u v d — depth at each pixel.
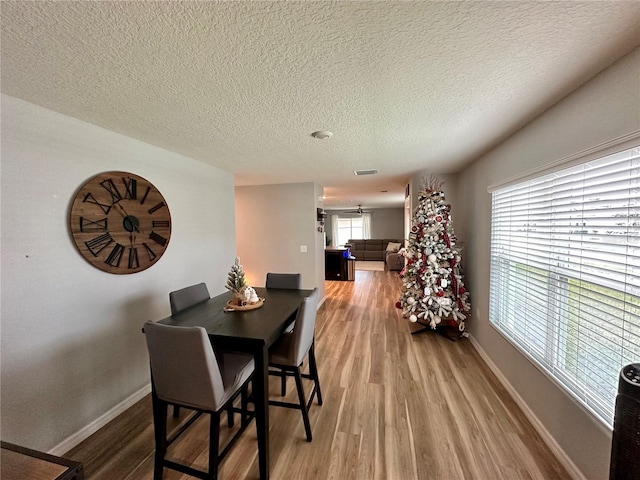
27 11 0.90
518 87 1.49
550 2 0.90
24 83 1.39
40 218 1.66
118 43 1.08
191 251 2.96
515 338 2.24
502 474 1.56
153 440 1.86
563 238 1.66
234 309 2.07
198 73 1.32
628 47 1.15
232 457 1.71
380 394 2.32
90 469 1.63
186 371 1.39
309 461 1.66
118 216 2.11
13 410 1.54
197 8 0.91
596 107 1.37
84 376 1.89
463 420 1.99
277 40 1.08
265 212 4.95
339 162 3.22
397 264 8.81
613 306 1.31
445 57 1.21
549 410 1.75
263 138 2.31
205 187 3.20
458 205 3.87
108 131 2.06
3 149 1.50
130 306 2.24
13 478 0.85
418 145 2.55
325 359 2.97
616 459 1.02
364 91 1.52
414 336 3.58
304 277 4.83
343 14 0.95
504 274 2.48
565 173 1.63
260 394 1.53
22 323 1.58
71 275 1.81
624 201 1.25
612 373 1.32
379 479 1.54
